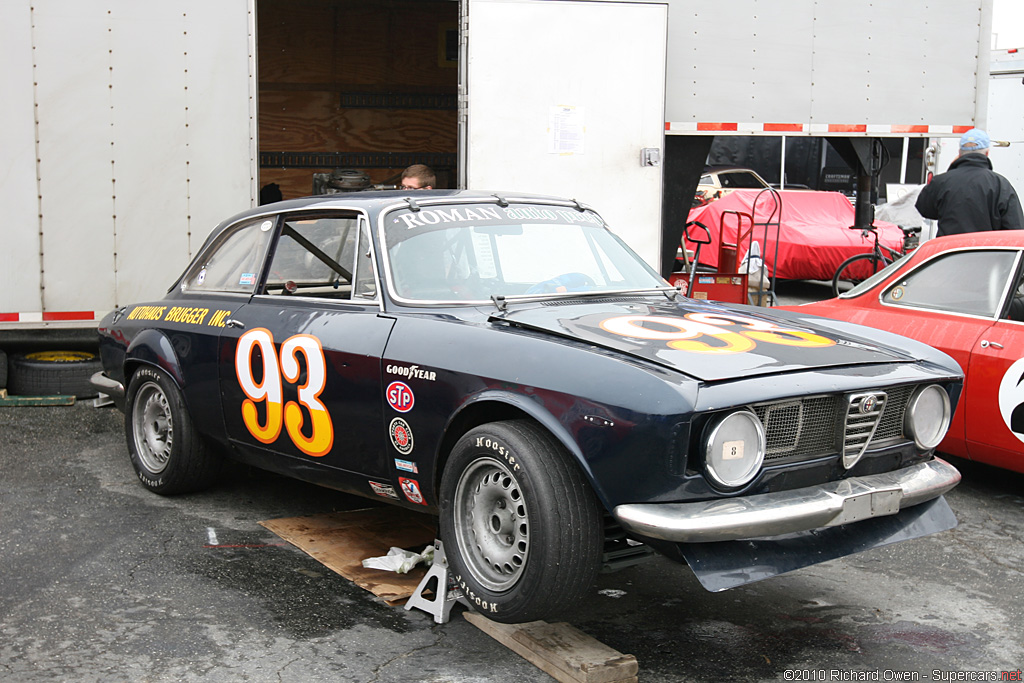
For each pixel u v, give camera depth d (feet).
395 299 12.24
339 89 38.27
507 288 12.64
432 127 39.40
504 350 10.53
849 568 13.33
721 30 26.81
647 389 9.28
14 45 21.74
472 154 24.93
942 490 10.97
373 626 11.05
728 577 9.40
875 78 27.89
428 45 38.88
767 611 11.78
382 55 38.50
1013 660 10.46
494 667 10.05
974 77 28.50
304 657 10.22
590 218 14.67
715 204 40.01
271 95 37.76
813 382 9.87
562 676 9.71
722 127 27.14
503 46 24.82
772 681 9.89
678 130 26.91
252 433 13.94
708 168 49.29
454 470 10.63
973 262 16.74
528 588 9.72
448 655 10.33
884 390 10.46
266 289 14.38
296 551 13.47
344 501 15.88
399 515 14.94
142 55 22.40
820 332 11.77
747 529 9.27
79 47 22.07
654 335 10.75
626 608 11.82
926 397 11.02
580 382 9.67
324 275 13.47
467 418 10.97
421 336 11.44
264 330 13.61
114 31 22.21
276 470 14.07
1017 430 15.31
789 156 52.19
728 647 10.72
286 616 11.29
